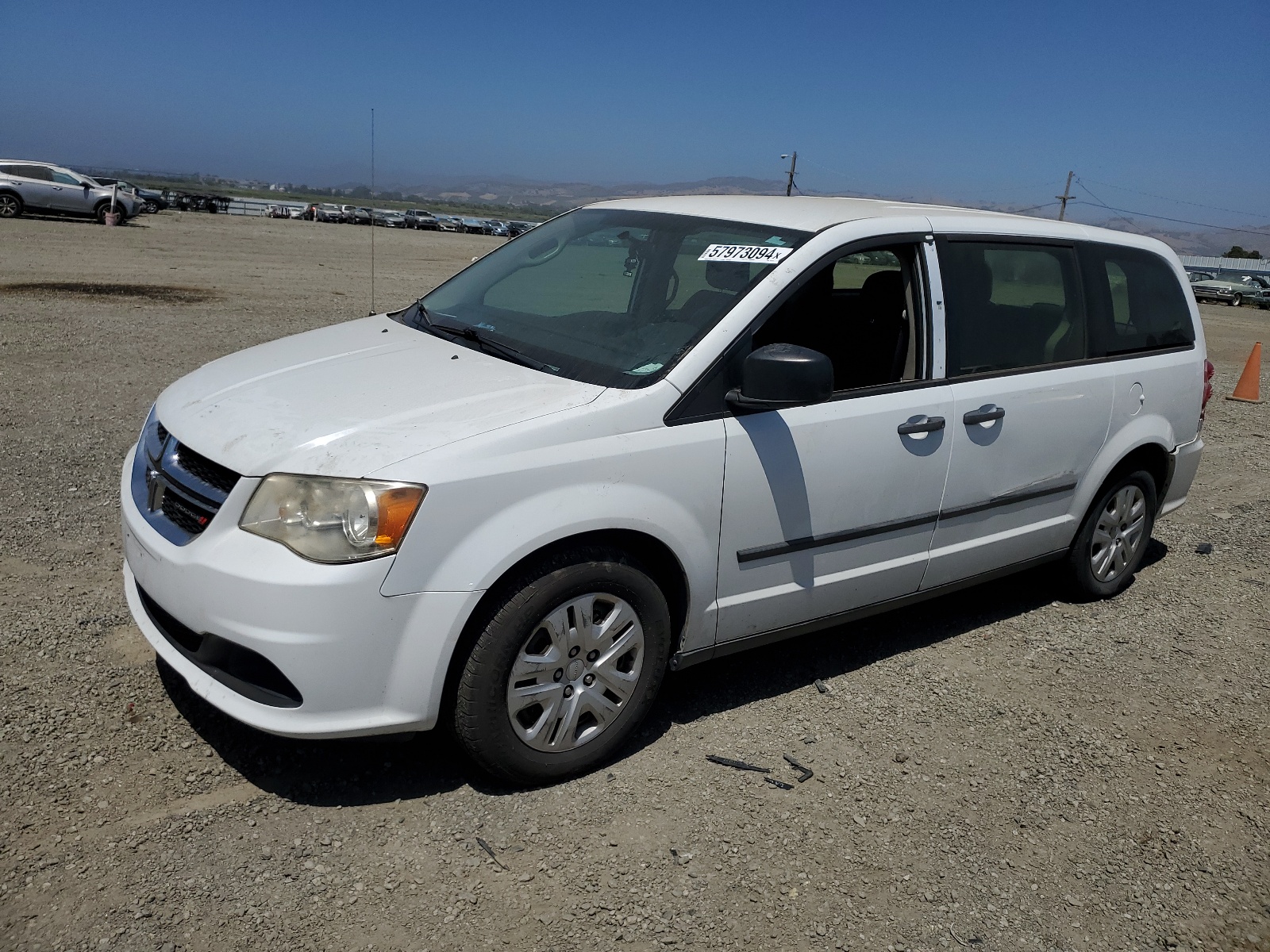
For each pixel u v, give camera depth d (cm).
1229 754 381
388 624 280
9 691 343
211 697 292
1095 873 304
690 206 419
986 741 374
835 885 287
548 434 299
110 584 439
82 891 257
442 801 308
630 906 270
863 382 388
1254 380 1236
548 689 311
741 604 354
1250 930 287
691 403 327
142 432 364
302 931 251
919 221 400
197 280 1712
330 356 367
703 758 345
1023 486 438
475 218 7388
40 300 1299
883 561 395
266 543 279
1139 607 520
